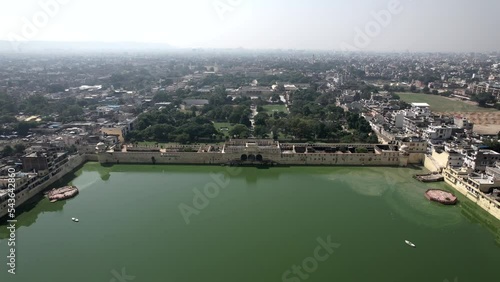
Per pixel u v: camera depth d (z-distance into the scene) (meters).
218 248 128.88
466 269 118.44
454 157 195.50
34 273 115.31
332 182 194.50
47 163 184.75
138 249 128.38
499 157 185.62
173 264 119.44
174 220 149.88
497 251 129.38
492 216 153.00
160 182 193.75
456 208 163.38
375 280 111.88
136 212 157.25
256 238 135.62
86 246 130.62
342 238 135.88
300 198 172.88
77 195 175.62
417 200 171.38
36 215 155.50
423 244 132.75
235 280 111.25
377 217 153.50
